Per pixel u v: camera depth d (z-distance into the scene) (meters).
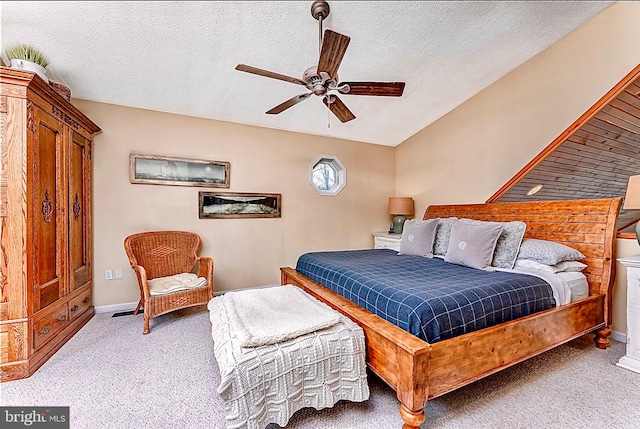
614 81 2.40
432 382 1.40
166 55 2.49
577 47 2.62
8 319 1.88
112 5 1.98
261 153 3.92
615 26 2.38
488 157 3.43
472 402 1.66
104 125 3.09
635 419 1.51
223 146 3.69
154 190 3.31
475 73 3.15
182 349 2.29
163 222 3.36
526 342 1.80
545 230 2.77
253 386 1.34
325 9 2.10
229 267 3.74
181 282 2.90
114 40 2.28
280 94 3.20
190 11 2.07
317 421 1.52
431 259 2.91
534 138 2.96
